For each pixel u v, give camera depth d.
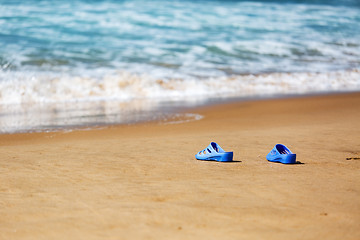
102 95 14.89
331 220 3.60
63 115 11.60
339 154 6.55
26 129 9.65
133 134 8.93
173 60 18.92
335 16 31.38
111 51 19.48
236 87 16.39
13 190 4.60
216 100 14.20
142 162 5.97
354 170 5.52
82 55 18.55
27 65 16.48
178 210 3.87
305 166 5.75
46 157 6.35
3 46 18.62
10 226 3.54
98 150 6.92
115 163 5.91
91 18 24.86
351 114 11.37
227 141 7.74
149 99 14.56
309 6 35.41
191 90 15.73
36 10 25.62
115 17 25.50
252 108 12.66
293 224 3.51
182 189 4.58
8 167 5.70
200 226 3.47
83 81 15.41
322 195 4.33
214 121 10.62
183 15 27.48
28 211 3.91
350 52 22.48
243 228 3.43
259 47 22.03
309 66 19.62
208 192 4.45
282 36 24.53
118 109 12.60
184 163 5.91
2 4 26.45
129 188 4.63
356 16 31.88
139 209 3.91
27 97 14.09
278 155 5.96
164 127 9.81
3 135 8.95
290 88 16.70
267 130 9.04
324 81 17.78
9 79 14.98
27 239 3.28
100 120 10.83
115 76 16.05
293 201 4.13
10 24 22.38
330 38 24.91
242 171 5.44
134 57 18.91
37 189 4.64
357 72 19.14
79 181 4.97
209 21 26.58
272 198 4.23
